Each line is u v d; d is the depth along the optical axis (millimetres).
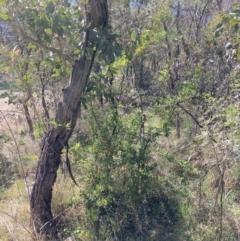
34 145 6164
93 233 4008
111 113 4016
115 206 4215
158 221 4211
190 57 6688
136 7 7062
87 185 4129
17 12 3365
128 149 4027
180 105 5520
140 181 4113
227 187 4465
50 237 3969
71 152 4145
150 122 4914
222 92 5531
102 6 3648
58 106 3881
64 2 3545
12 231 3941
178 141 6238
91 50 3568
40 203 4039
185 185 4547
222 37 5531
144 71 6691
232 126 3354
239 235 3762
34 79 5164
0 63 3922
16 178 5777
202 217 4086
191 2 7746
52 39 3811
